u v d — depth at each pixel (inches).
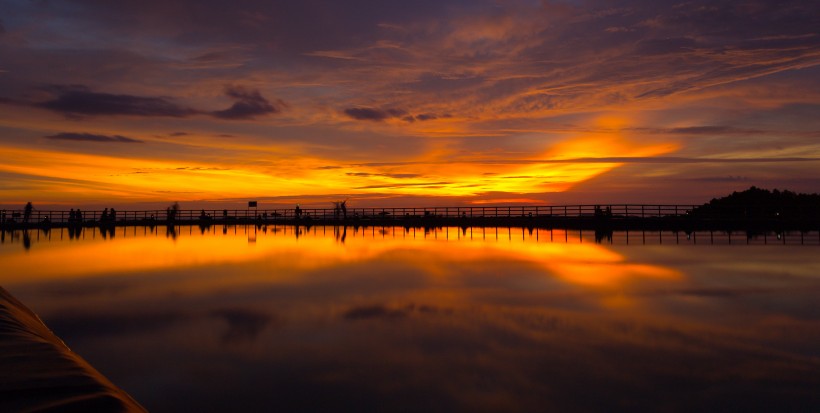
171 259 627.2
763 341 265.1
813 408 188.1
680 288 410.6
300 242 884.0
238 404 192.9
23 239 981.8
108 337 276.8
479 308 345.4
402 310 339.9
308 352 252.1
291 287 426.3
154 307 350.9
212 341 269.3
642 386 208.5
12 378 140.9
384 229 1304.1
